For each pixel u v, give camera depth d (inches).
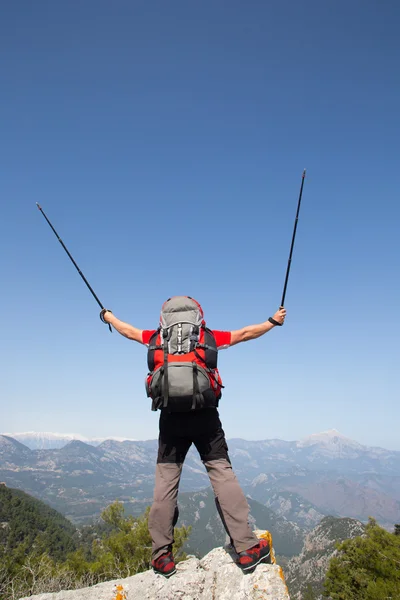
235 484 142.8
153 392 136.7
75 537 3988.7
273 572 132.5
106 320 169.0
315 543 6343.5
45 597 154.6
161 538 148.3
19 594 273.3
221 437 147.4
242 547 136.6
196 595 135.9
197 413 140.1
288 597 124.3
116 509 592.7
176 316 145.4
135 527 550.0
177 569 155.7
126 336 161.2
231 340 148.7
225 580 137.2
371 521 671.1
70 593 155.0
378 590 541.3
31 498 6097.4
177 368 133.0
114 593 149.6
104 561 471.5
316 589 3922.2
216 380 139.5
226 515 140.9
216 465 144.9
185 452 152.1
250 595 125.2
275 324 152.7
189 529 563.8
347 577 618.2
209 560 154.1
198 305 151.6
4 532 3080.7
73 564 458.3
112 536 547.2
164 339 140.9
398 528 1117.1
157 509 147.7
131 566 473.4
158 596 139.5
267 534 165.0
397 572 562.9
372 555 613.9
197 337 140.0
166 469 149.9
